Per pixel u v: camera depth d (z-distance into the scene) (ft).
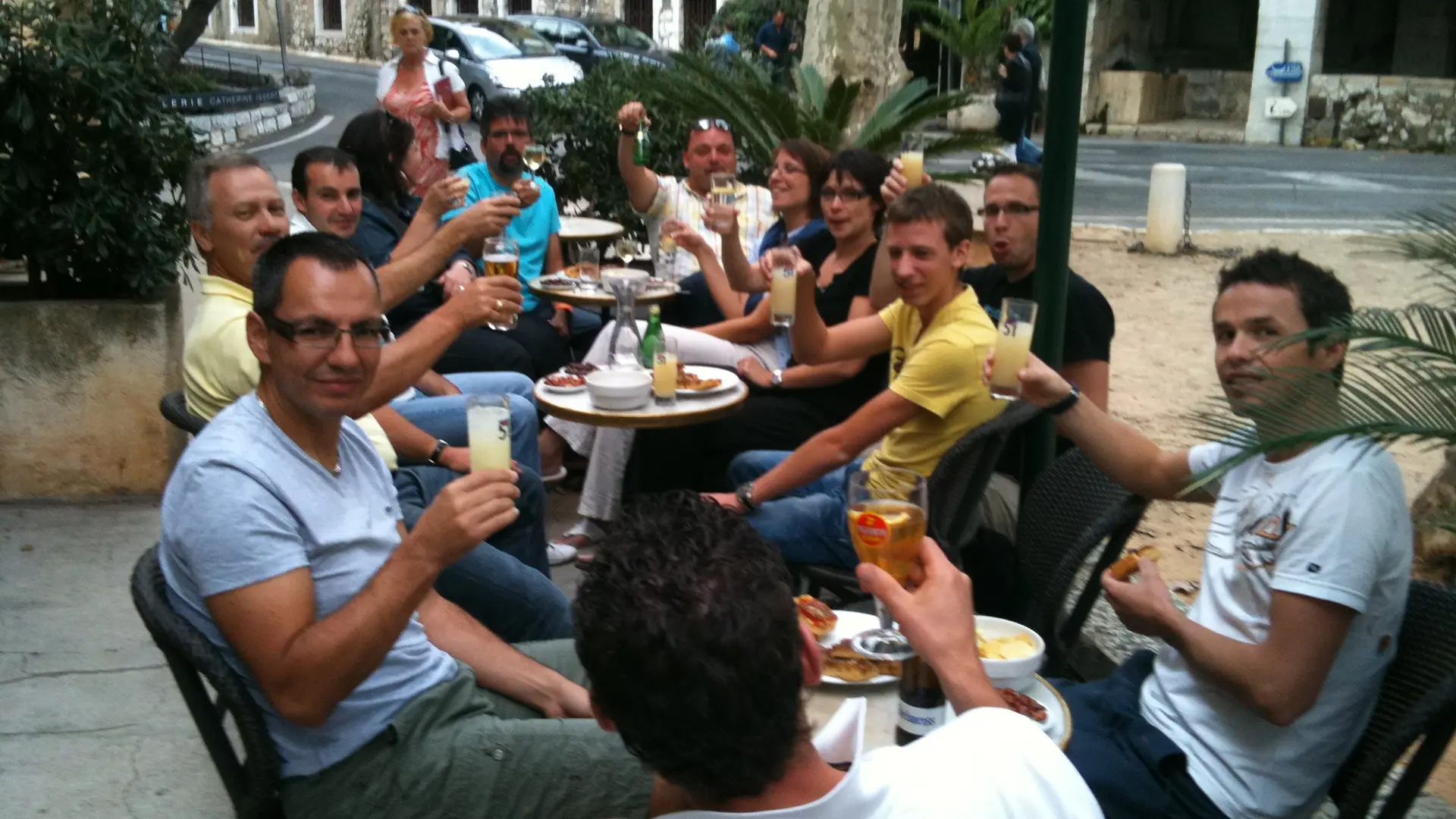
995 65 67.15
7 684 11.81
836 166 14.90
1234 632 7.10
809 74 29.68
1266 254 7.38
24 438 16.20
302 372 7.11
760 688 3.99
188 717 11.36
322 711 6.67
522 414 13.57
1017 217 12.14
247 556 6.64
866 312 14.76
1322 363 7.30
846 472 12.37
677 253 19.33
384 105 25.64
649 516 4.38
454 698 7.50
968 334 10.69
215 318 10.47
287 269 7.09
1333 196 49.62
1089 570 14.11
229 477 6.76
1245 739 7.07
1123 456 8.86
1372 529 6.58
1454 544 14.23
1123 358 26.43
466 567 9.79
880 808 4.20
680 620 3.96
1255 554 6.97
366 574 7.30
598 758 7.29
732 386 13.66
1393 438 6.49
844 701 6.85
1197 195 49.67
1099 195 50.47
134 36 16.55
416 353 9.88
